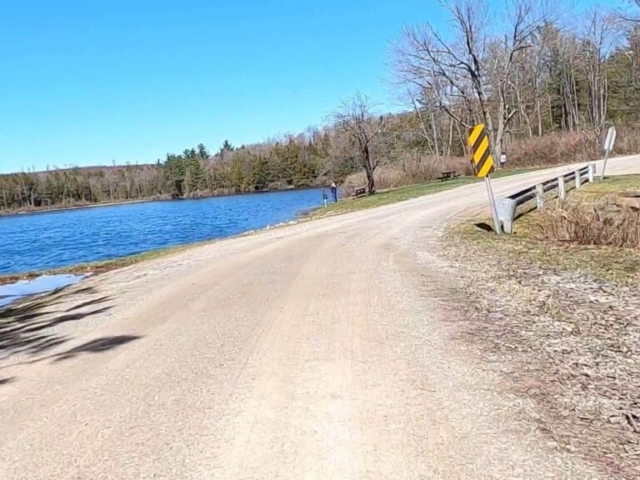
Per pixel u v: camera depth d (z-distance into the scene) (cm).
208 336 604
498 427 353
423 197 2534
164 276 1103
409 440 342
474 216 1619
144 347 585
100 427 391
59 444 369
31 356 607
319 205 4272
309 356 509
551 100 6044
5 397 472
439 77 4556
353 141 3872
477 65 4300
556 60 5869
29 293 1334
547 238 1100
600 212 1108
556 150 4362
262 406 406
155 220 4916
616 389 404
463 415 372
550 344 509
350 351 516
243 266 1098
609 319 575
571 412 370
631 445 325
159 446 355
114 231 4028
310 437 354
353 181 4256
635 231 1005
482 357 482
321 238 1449
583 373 437
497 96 4622
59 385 489
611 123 5050
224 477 314
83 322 756
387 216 1884
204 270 1109
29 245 3366
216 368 496
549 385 416
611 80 5500
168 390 452
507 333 547
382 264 977
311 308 693
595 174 2425
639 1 3412
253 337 585
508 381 426
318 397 416
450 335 548
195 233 3328
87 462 341
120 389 464
